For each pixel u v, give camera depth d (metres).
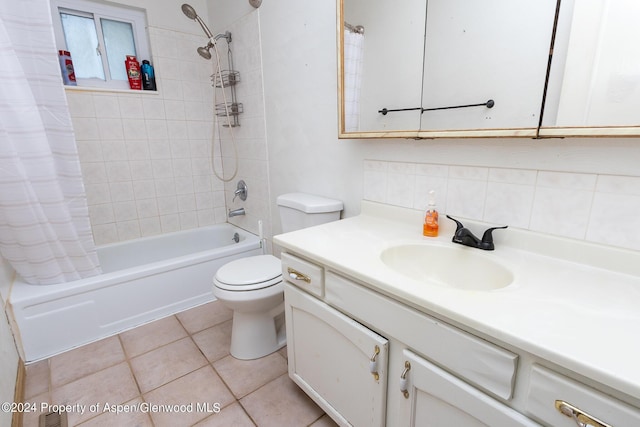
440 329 0.74
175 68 2.51
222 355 1.70
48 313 1.68
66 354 1.71
